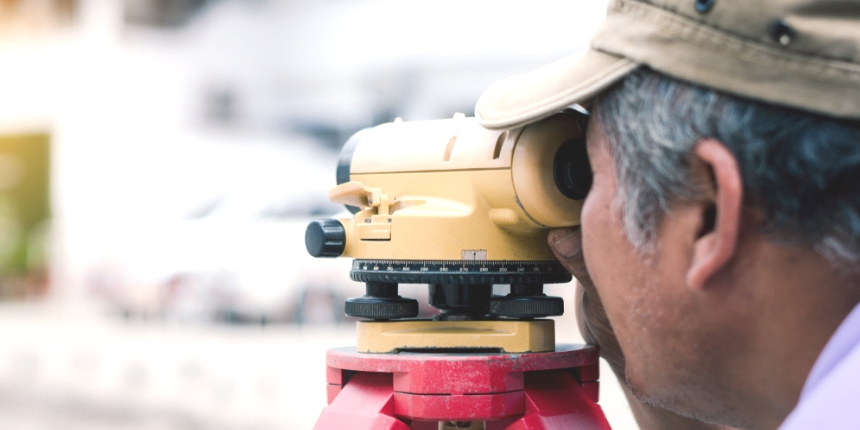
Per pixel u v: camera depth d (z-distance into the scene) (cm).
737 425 84
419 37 1062
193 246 812
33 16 1482
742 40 71
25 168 1470
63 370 767
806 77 69
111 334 852
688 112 73
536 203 99
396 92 1101
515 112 89
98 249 1031
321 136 1188
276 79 1236
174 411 602
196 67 1324
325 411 108
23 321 1101
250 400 607
